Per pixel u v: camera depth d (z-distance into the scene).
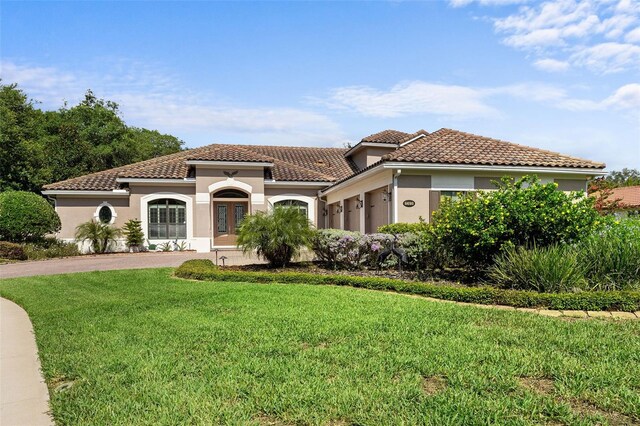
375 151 24.52
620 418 3.44
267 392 4.03
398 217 15.02
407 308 7.38
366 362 4.69
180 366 4.76
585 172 15.65
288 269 13.34
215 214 25.55
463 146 16.81
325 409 3.65
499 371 4.36
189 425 3.49
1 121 30.08
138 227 23.78
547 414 3.51
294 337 5.69
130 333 6.23
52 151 36.38
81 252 23.06
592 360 4.67
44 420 3.80
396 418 3.46
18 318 8.06
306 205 26.23
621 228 9.29
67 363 5.09
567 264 8.16
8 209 21.70
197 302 8.30
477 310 7.18
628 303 7.19
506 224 9.25
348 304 7.79
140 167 26.38
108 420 3.63
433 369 4.45
